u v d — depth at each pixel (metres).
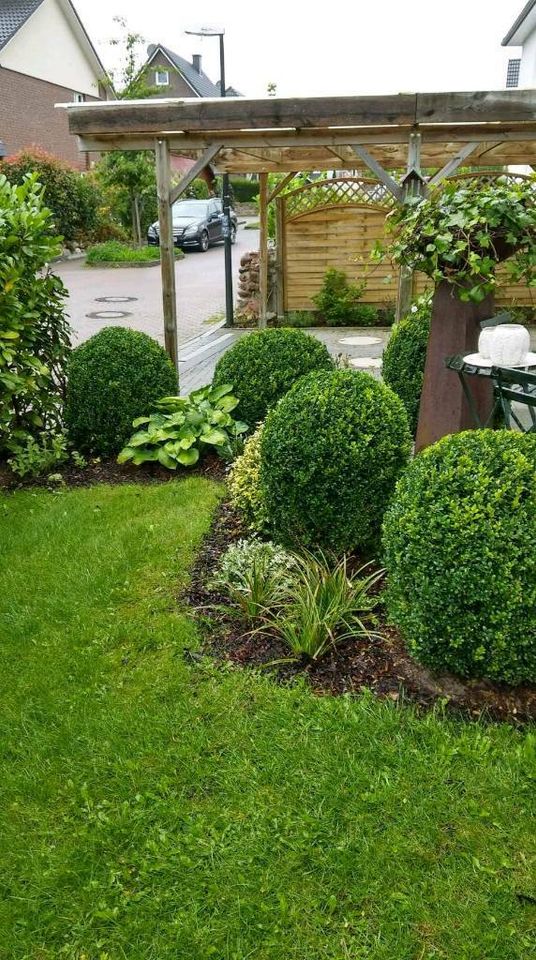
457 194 3.62
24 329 4.80
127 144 6.16
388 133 6.04
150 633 2.93
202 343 9.74
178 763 2.26
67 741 2.37
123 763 2.26
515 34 16.38
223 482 4.60
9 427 4.97
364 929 1.76
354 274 10.93
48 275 5.02
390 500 3.12
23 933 1.78
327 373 3.52
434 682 2.61
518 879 1.87
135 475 4.84
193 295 14.21
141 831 2.03
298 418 3.25
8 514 4.20
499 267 4.98
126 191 20.73
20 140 23.30
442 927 1.76
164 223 6.22
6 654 2.84
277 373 4.85
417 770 2.19
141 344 5.12
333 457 3.17
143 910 1.82
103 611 3.12
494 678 2.43
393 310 10.96
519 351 3.60
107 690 2.61
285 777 2.19
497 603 2.29
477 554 2.30
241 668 2.71
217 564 3.51
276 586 3.04
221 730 2.39
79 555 3.60
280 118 5.72
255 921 1.78
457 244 3.51
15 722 2.46
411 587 2.47
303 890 1.85
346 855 1.93
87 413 5.00
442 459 2.54
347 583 3.01
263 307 10.55
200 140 6.13
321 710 2.46
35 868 1.94
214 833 2.01
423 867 1.90
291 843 1.97
